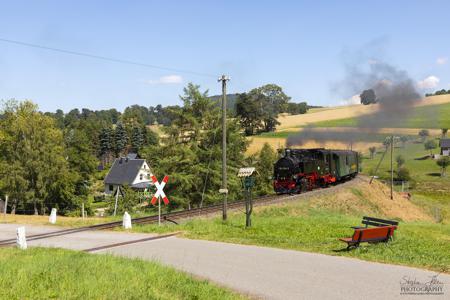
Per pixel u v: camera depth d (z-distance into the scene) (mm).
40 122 52094
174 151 42469
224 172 22719
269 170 56094
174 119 44156
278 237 17250
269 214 26797
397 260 12883
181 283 10156
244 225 20406
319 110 162125
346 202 37812
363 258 13227
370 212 38906
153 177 20453
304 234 18047
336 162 44812
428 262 12672
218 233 18281
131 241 16891
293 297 9570
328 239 16703
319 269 11969
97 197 78312
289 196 32969
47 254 13570
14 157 51000
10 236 19828
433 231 23516
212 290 9734
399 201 51531
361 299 9367
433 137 105062
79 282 9672
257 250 14773
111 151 128875
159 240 17016
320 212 30703
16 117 52000
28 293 9023
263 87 108312
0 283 9586
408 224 27031
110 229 20359
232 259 13344
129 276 10320
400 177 80438
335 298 9461
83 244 16500
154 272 10797
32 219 28000
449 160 86062
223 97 23000
